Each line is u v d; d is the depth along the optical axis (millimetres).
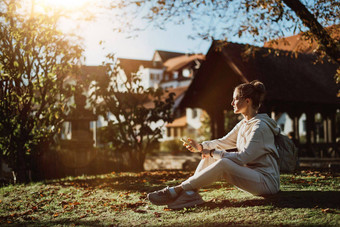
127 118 12188
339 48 9055
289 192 4672
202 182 4289
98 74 12023
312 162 16219
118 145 12320
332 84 20641
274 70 19281
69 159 12289
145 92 12141
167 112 12320
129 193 6348
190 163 13266
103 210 5137
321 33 8844
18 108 9797
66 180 9273
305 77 20062
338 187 5129
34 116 10156
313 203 4125
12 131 9742
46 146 10797
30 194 7258
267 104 18141
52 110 10328
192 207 4469
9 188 8516
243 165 4285
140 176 8773
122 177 8836
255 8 8969
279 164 4730
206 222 3852
